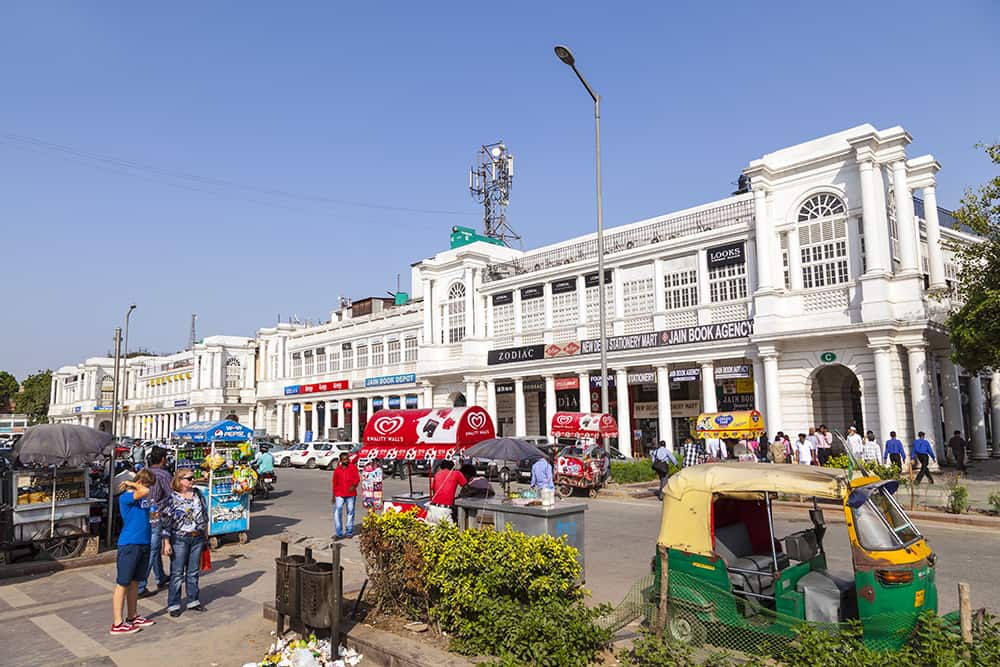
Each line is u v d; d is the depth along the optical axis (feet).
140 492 26.08
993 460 99.45
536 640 19.56
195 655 22.82
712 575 21.09
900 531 19.22
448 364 135.33
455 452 38.99
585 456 70.13
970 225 68.39
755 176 87.92
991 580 31.07
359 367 167.22
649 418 105.91
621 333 105.19
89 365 291.99
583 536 30.22
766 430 84.79
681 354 95.09
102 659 22.50
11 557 37.70
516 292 122.62
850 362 80.07
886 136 79.97
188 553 27.99
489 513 32.27
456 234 157.79
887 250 78.79
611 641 20.97
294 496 75.97
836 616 19.44
